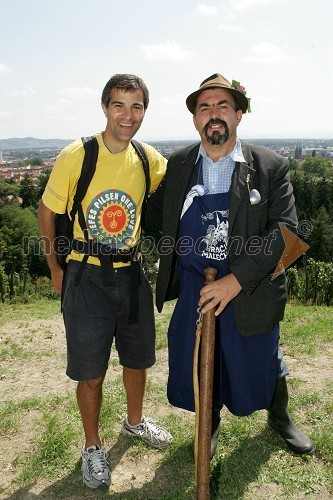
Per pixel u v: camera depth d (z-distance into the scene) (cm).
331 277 1151
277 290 276
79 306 278
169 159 297
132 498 276
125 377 316
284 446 316
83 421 295
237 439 325
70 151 272
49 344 555
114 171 274
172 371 299
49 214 284
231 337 277
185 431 338
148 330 301
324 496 273
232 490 279
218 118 266
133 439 327
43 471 298
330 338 520
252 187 268
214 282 261
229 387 285
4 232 5016
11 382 433
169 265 293
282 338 527
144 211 308
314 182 5750
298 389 392
